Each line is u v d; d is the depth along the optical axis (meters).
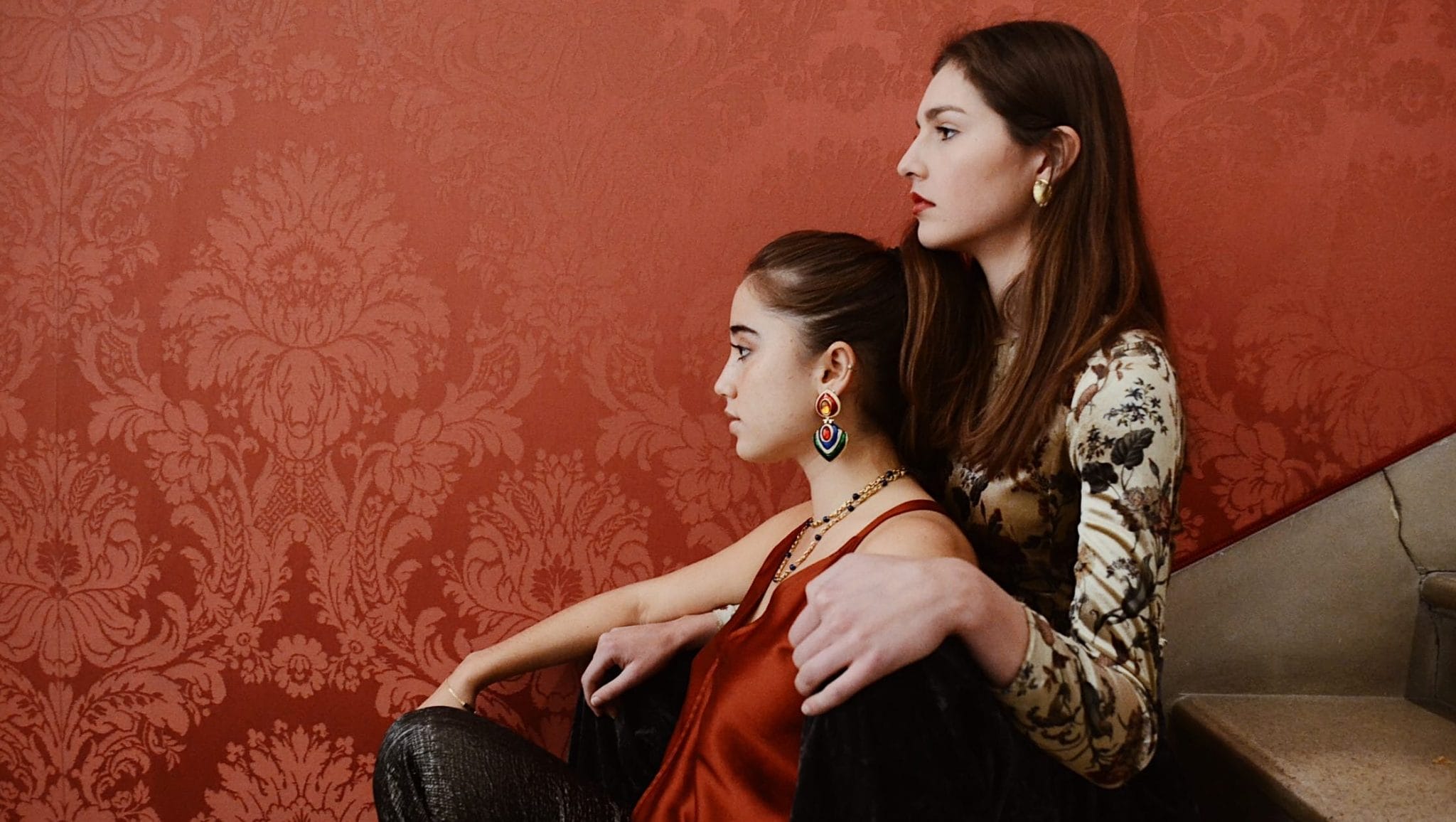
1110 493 1.26
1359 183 1.83
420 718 1.46
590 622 1.70
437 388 1.85
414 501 1.85
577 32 1.83
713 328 1.86
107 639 1.85
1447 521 1.85
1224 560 1.86
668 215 1.85
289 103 1.82
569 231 1.85
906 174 1.48
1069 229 1.41
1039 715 1.14
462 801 1.39
